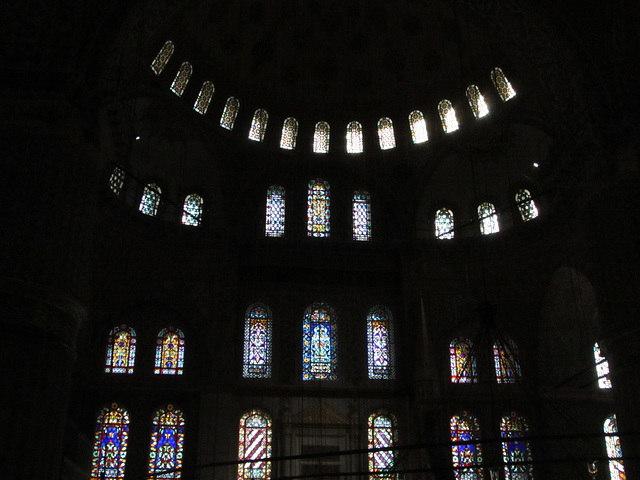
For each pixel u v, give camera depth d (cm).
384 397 2483
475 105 2608
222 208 2636
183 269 2475
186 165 2609
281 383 2467
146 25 1747
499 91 2522
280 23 2569
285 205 2723
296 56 2677
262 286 2584
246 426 2411
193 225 2594
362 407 2473
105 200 2194
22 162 1411
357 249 2667
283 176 2752
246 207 2675
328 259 2648
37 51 1486
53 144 1439
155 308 2467
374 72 2734
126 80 1650
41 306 1337
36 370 1295
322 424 2441
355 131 2772
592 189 1786
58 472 1291
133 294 2402
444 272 2588
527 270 2512
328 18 2583
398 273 2658
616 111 1753
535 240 2495
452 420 2447
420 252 2614
